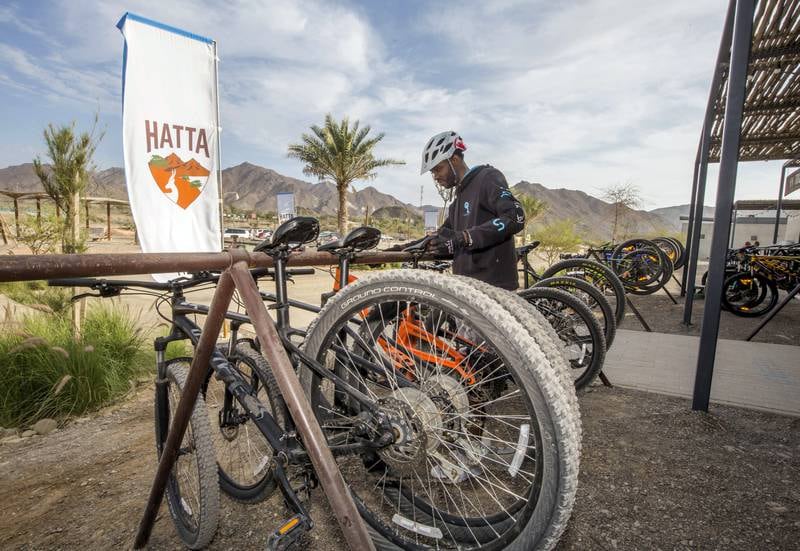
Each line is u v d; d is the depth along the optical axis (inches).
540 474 48.6
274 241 61.5
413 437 59.3
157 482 67.7
